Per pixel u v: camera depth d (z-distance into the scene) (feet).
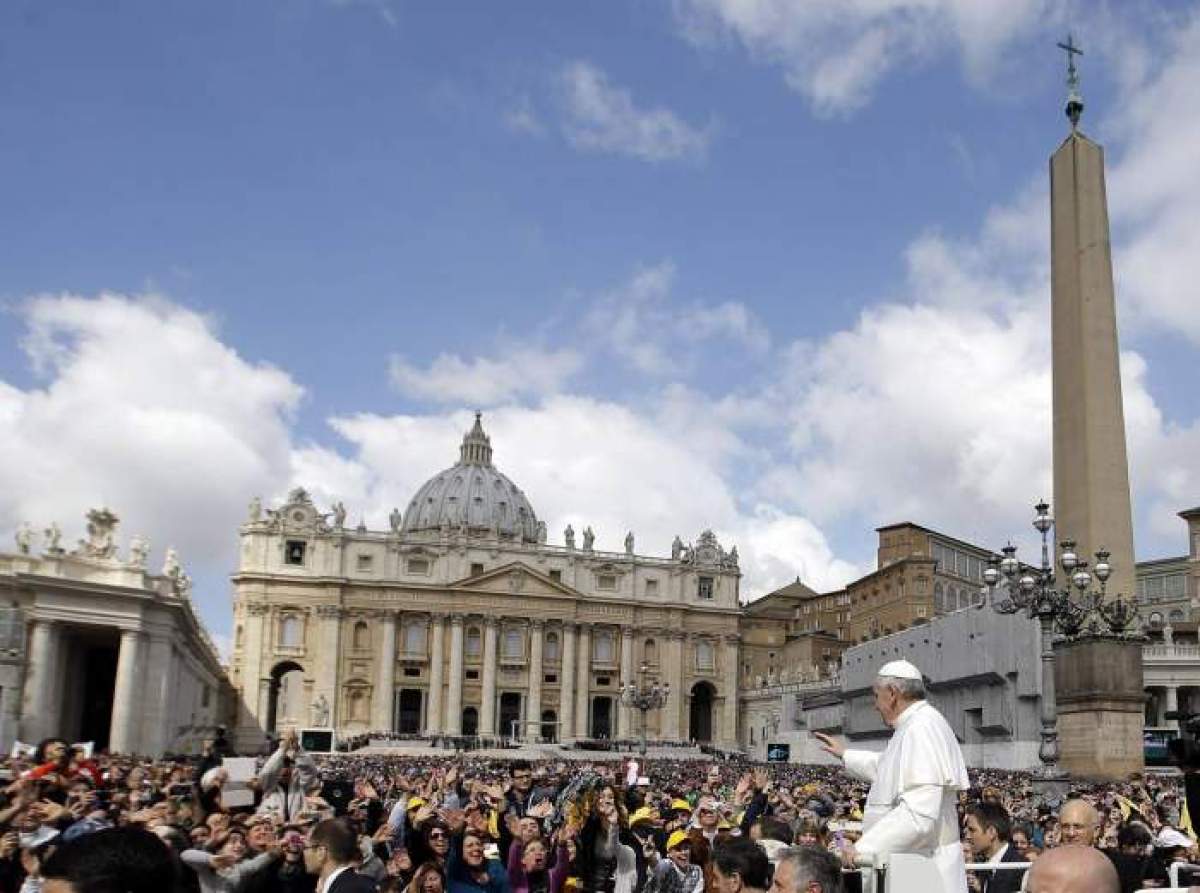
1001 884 26.84
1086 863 11.62
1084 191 97.25
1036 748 179.42
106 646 215.31
